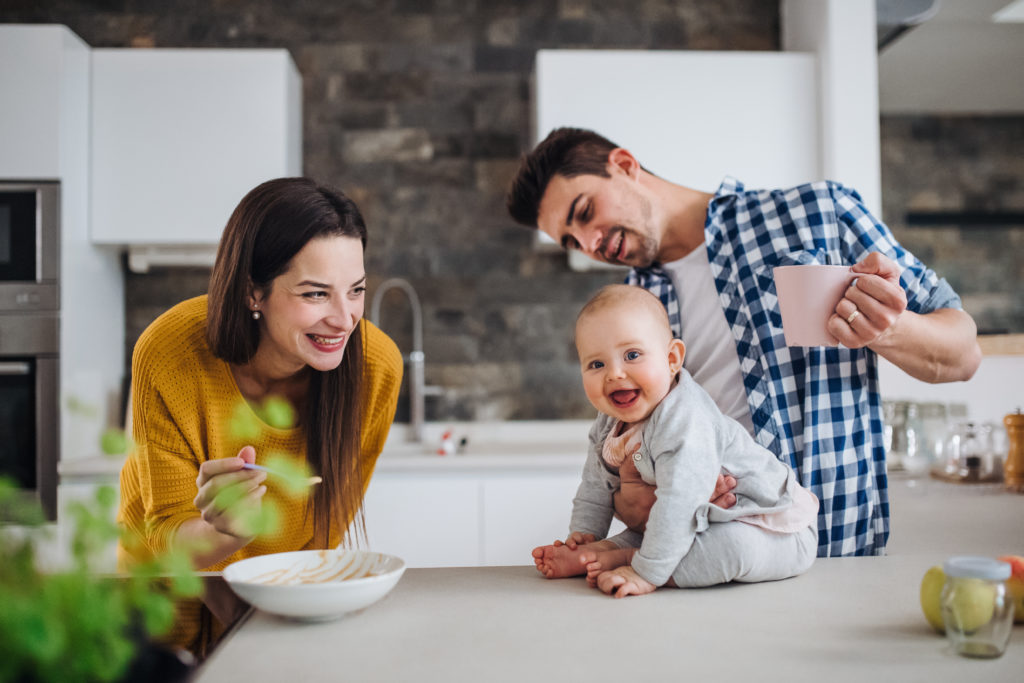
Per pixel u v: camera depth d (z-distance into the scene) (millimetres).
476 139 3396
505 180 3396
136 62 2926
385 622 878
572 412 3395
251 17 3373
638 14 3430
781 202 1380
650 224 1465
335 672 731
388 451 3174
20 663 533
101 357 3057
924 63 3113
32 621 508
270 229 1201
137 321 3273
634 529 1183
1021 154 3166
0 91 2738
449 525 2686
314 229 1201
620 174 1461
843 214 1334
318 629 855
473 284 3389
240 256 1219
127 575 999
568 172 1457
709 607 922
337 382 1372
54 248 2756
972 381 2305
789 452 1308
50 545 595
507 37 3412
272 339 1295
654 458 1059
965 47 3084
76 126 2846
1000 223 3172
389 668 740
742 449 1088
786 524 1027
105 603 561
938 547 1540
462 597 979
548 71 2941
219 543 1150
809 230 1339
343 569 976
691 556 991
